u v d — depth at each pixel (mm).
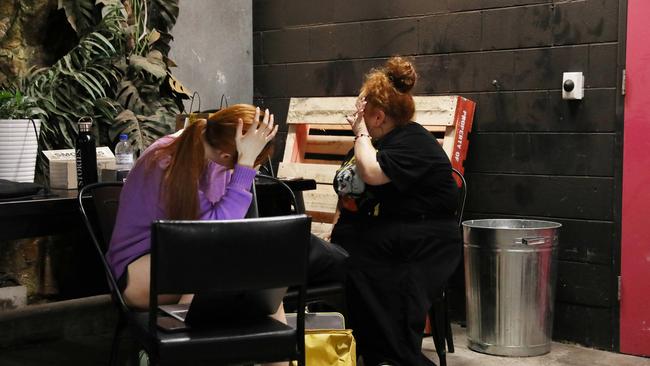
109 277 3121
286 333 2828
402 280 4066
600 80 4859
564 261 5078
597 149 4898
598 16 4840
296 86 6199
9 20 5281
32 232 3334
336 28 5945
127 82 5359
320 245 3760
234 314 2930
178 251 2605
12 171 3854
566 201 5043
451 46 5445
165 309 3055
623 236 4836
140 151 5125
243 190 3088
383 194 4113
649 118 4695
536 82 5109
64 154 4031
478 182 5402
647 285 4781
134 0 5531
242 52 6398
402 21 5645
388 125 4172
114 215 3492
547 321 4836
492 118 5305
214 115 3119
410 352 4023
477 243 4812
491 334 4832
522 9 5129
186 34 6020
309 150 5863
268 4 6332
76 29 5324
